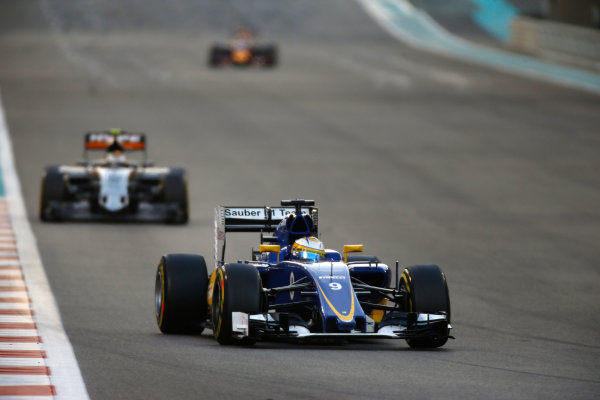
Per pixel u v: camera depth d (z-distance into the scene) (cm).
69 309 4688
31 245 6588
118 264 6012
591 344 4131
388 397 3027
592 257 6600
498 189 9575
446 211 8406
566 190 9588
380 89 18300
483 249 6819
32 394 3050
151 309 4766
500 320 4675
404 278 3950
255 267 3897
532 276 5934
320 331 3697
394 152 11844
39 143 12038
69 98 16300
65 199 7656
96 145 7888
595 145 12494
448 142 12662
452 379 3297
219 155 11469
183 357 3616
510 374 3416
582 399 3052
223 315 3775
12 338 3978
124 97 16688
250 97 17100
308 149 11994
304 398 3009
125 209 7525
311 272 3791
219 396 3030
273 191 9244
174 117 14588
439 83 19225
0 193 8925
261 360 3559
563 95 17425
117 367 3438
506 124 14225
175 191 7656
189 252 6506
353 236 7212
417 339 3906
